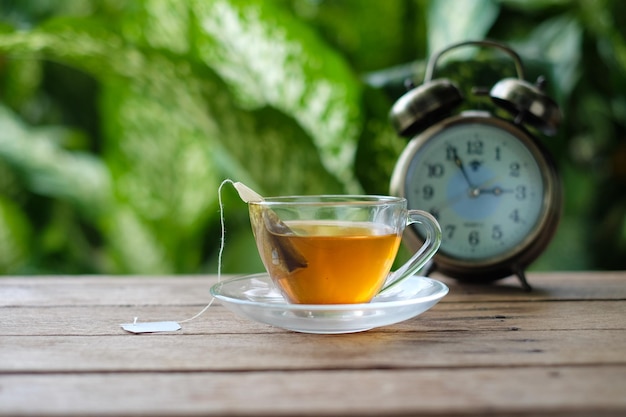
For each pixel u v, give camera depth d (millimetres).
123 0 1704
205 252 1601
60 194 1521
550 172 708
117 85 1419
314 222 558
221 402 446
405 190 712
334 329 539
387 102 1088
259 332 561
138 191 1454
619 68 1406
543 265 1475
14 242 1594
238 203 1460
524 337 547
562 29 1392
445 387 462
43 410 439
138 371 488
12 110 1783
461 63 990
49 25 1041
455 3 1221
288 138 1130
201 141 1444
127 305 640
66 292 690
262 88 1115
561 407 438
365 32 1271
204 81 1103
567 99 1370
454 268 706
